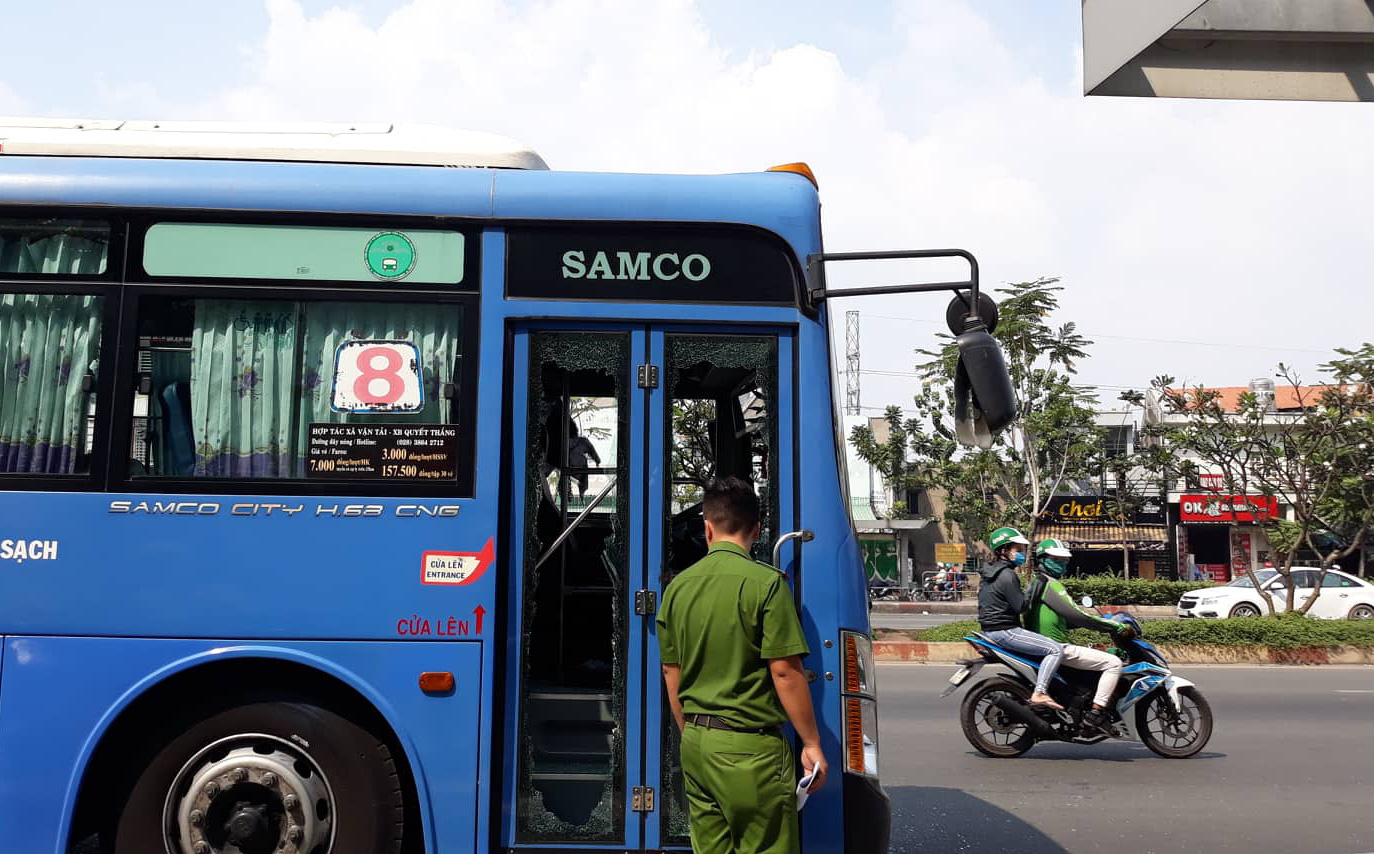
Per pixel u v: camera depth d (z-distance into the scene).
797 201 4.74
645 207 4.67
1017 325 23.12
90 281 4.51
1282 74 6.46
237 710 4.38
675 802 4.42
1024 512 25.19
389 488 4.43
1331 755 9.01
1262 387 36.78
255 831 4.31
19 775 4.23
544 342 4.61
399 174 4.66
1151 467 23.59
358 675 4.32
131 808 4.32
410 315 4.56
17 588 4.30
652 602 4.48
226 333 4.51
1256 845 6.22
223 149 4.83
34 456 4.39
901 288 4.63
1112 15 6.40
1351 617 24.77
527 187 4.68
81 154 4.80
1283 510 22.62
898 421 33.25
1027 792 7.57
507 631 4.41
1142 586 33.09
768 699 3.63
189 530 4.35
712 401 5.06
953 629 17.03
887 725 10.37
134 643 4.29
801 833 4.36
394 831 4.37
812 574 4.49
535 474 4.52
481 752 4.32
